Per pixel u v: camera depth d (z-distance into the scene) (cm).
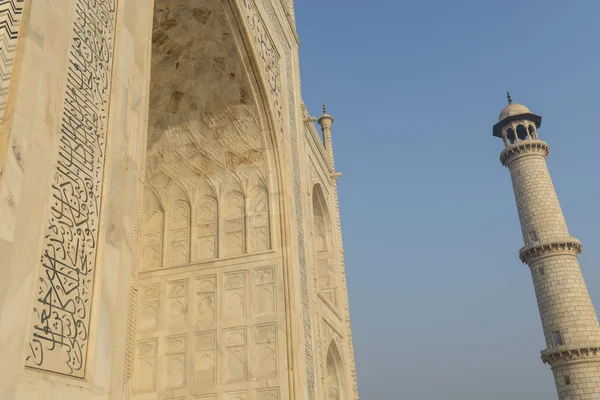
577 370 4584
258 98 1861
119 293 772
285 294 1734
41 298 621
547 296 4941
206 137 1919
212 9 1627
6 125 609
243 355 1689
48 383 605
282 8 2267
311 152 2912
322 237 3134
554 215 5209
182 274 1841
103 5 876
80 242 711
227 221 1881
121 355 752
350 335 3100
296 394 1600
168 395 1686
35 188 637
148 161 1950
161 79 1778
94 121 793
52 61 709
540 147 5603
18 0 678
